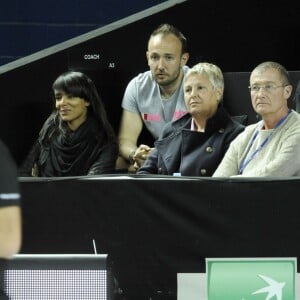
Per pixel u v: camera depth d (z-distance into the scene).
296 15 23.34
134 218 15.12
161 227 15.09
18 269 14.41
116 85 23.03
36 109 23.36
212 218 14.98
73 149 20.00
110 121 22.81
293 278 14.92
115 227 15.16
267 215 14.90
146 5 27.47
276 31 23.39
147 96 21.33
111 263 14.68
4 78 23.23
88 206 15.18
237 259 14.99
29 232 15.27
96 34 23.06
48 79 23.30
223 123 18.23
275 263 14.92
